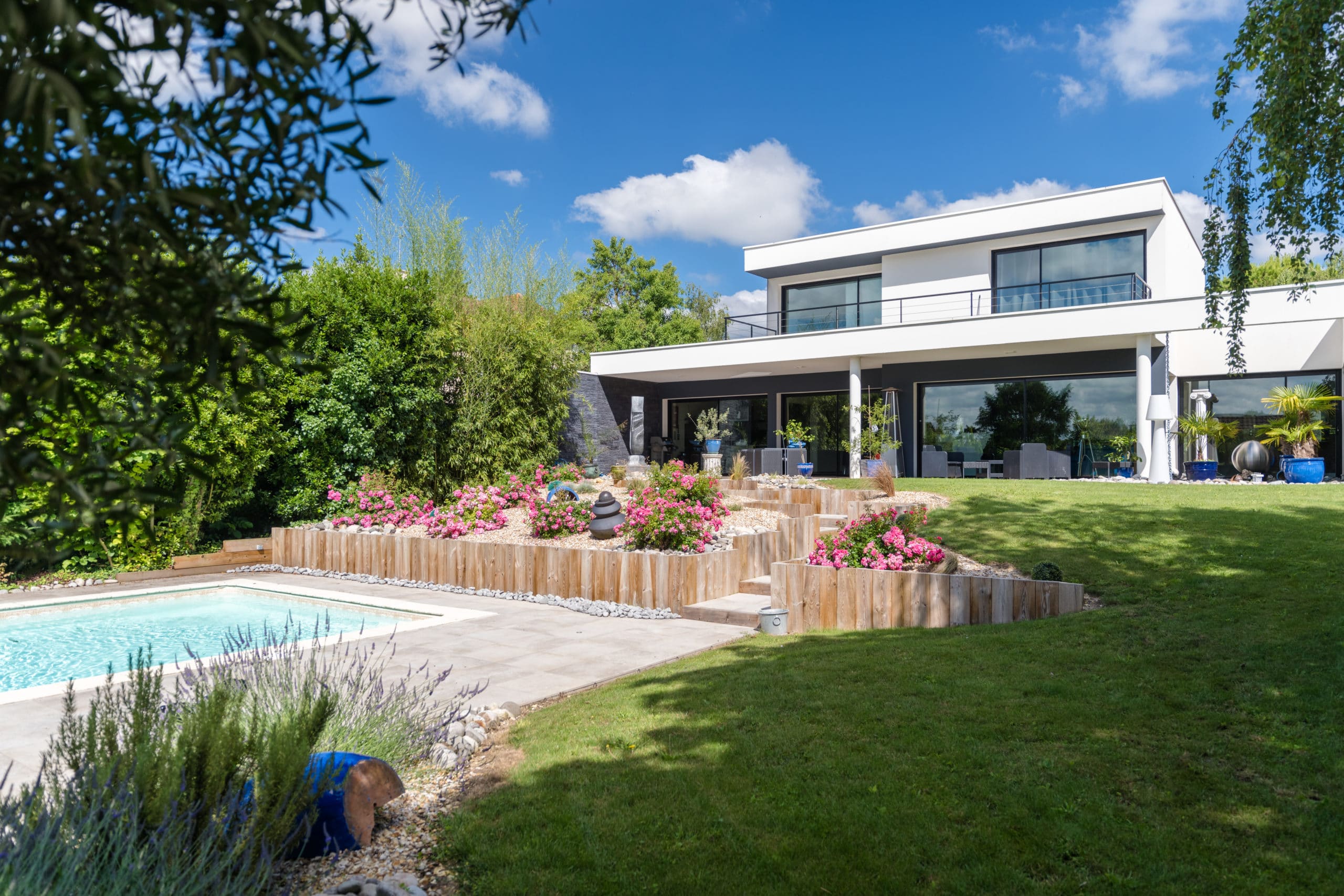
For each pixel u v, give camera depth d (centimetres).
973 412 1756
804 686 465
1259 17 492
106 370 117
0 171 92
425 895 253
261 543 1132
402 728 369
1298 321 1392
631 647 630
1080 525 869
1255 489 1060
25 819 209
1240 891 244
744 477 1474
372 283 1309
